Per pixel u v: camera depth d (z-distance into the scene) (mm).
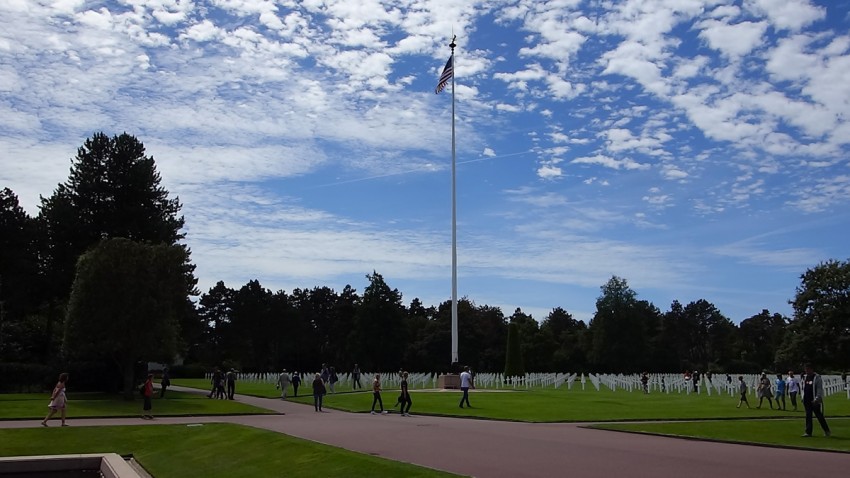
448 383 55125
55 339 68188
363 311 115625
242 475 17641
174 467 20406
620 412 34469
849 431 24922
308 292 147000
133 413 35312
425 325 127875
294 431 25406
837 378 60188
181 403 41719
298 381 52781
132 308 43406
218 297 136625
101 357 53500
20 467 20047
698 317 156250
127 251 43875
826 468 16031
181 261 46031
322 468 16219
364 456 16516
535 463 16766
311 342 132500
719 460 17375
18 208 68812
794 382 36125
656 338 131375
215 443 22406
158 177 67938
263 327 126562
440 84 58406
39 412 34875
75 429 27172
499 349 123250
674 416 32094
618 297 123875
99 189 64500
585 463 16766
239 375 96688
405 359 116125
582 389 62656
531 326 126500
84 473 20797
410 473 14289
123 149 65812
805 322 84875
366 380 67500
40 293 66125
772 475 14914
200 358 128500
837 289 83125
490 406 38406
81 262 44125
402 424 28969
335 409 40062
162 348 44594
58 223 63281
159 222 65375
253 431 23250
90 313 43062
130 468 18750
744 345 140875
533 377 71312
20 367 52438
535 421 30172
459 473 15172
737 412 34500
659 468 15922
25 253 67625
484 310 137000
